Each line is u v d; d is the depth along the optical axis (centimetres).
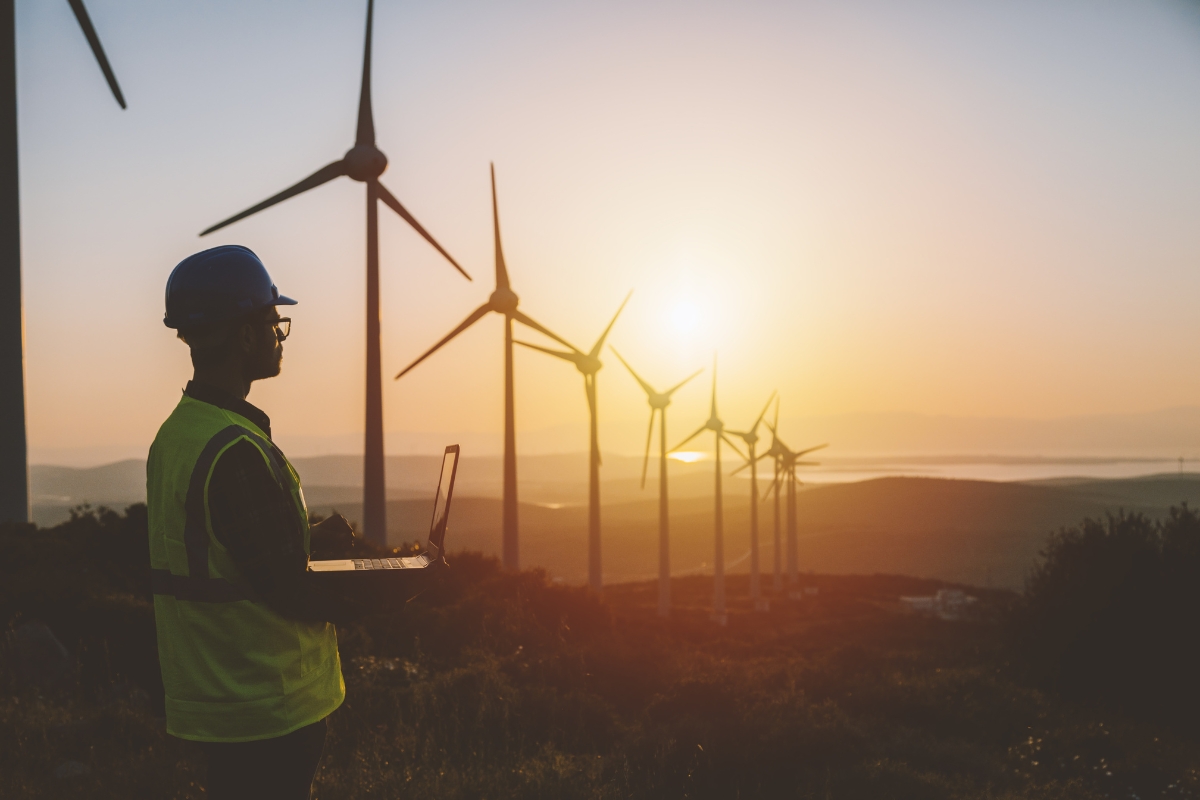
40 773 642
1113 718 1225
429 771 662
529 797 627
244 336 266
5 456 2603
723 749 748
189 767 643
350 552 312
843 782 714
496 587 1992
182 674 244
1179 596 1453
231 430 246
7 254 2664
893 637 4453
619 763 728
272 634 246
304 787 256
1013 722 1055
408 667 1120
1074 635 1490
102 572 1474
